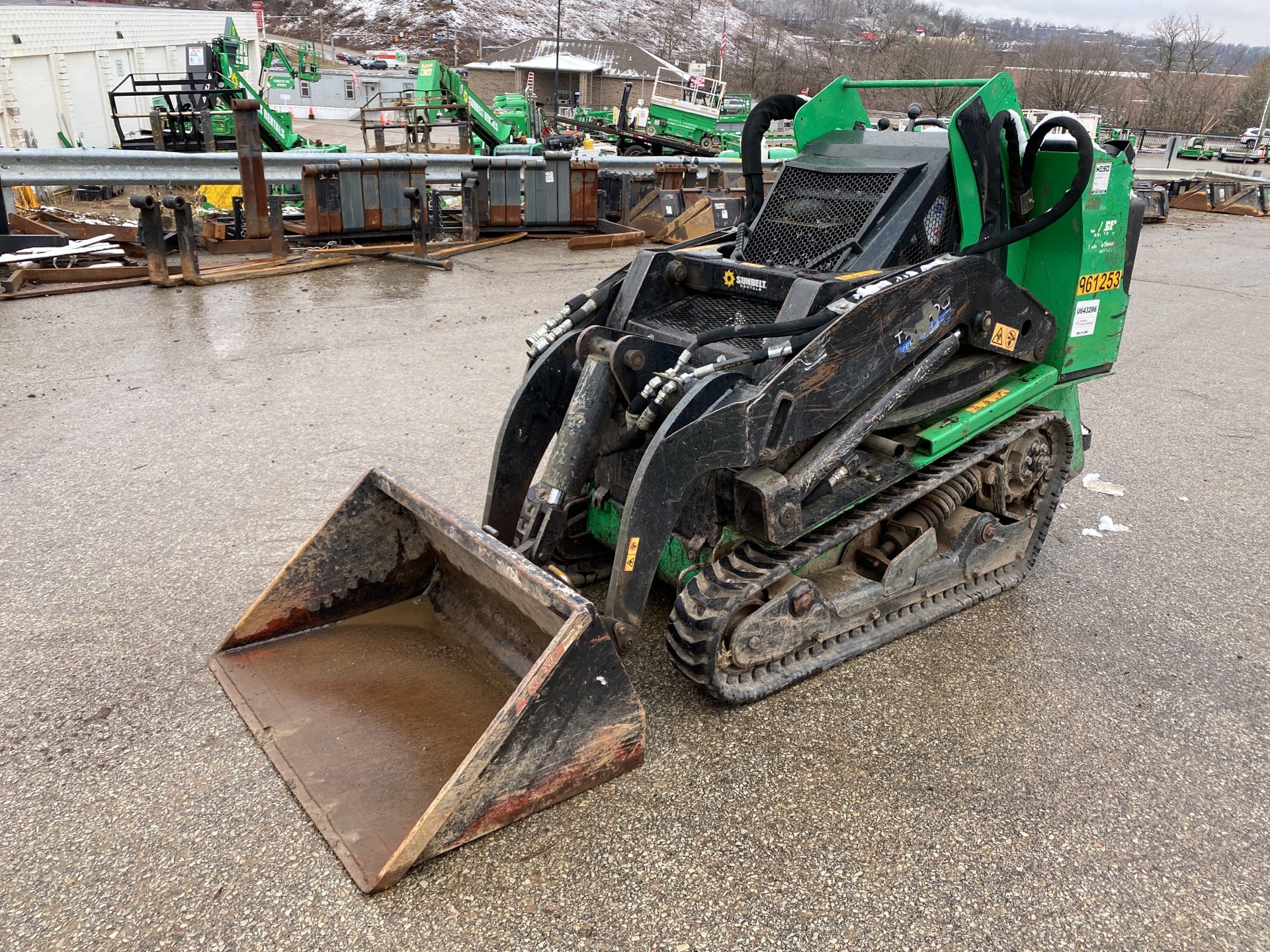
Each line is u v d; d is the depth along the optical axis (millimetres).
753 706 3174
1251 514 4938
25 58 21641
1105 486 5250
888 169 3463
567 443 3098
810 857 2514
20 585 3674
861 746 2988
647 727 3035
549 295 8867
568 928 2258
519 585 2670
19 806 2568
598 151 25250
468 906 2309
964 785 2830
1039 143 3643
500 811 2500
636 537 2836
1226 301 10570
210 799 2615
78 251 8859
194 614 3525
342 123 39250
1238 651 3658
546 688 2465
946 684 3354
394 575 3422
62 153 8781
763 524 3051
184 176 9617
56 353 6504
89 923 2217
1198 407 6738
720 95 26328
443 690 3025
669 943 2227
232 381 6074
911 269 3230
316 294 8570
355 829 2467
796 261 3615
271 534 4148
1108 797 2807
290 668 3133
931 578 3680
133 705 3000
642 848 2520
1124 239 3947
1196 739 3102
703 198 11367
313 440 5184
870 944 2248
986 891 2426
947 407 3613
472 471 4836
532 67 39344
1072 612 3912
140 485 4566
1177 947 2281
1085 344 4031
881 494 3510
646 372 3137
